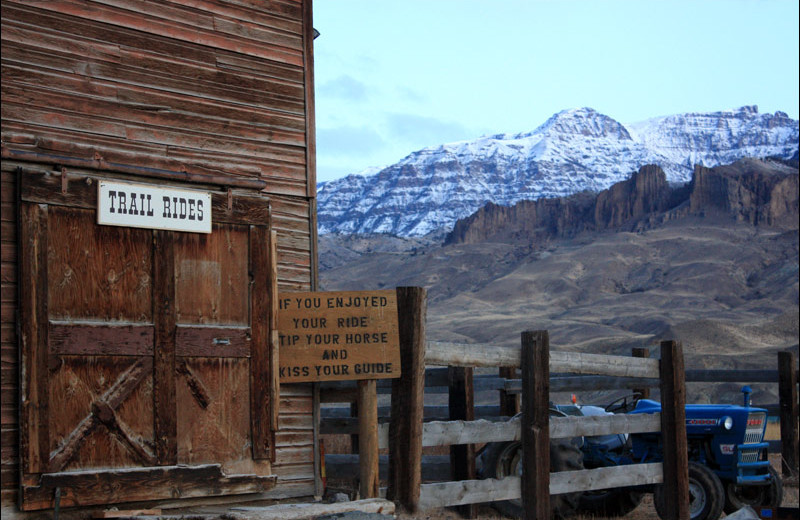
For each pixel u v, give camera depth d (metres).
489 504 11.84
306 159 9.70
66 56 8.20
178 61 8.88
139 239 8.17
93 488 7.64
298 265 9.49
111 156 8.20
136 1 8.66
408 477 8.72
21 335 7.44
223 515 7.65
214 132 9.05
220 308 8.57
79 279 7.82
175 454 8.14
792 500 13.63
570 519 11.56
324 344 8.86
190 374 8.31
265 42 9.54
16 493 7.42
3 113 7.80
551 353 10.03
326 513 7.92
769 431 21.16
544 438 9.73
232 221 8.74
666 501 11.10
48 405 7.53
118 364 7.95
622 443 12.91
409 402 8.79
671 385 11.15
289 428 9.06
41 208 7.66
